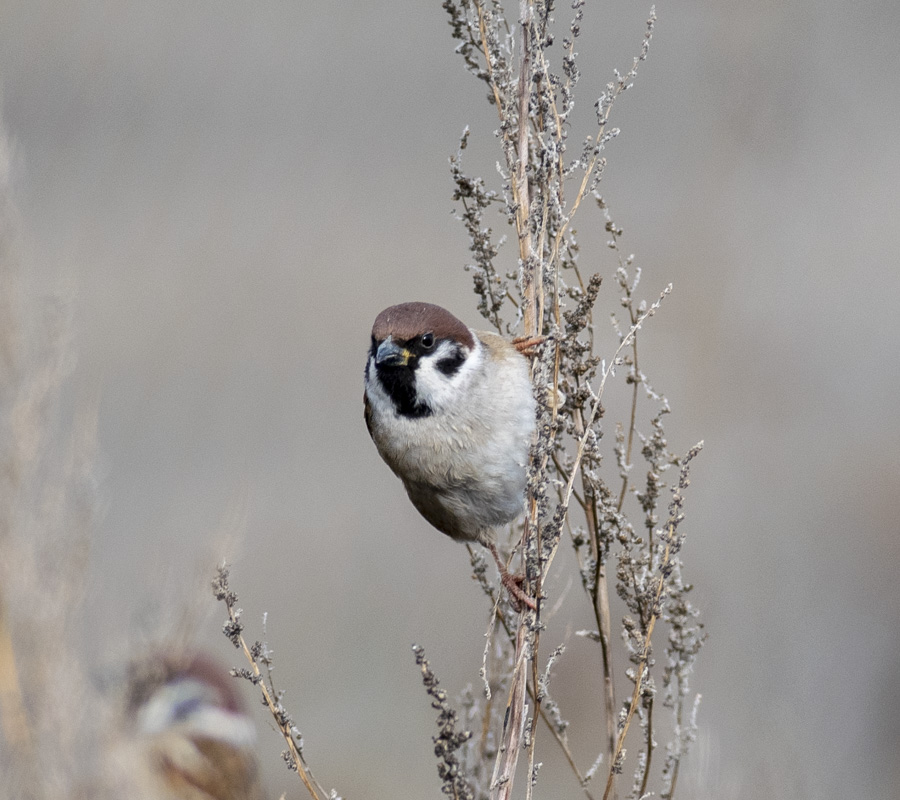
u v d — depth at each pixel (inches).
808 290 627.8
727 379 570.9
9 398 199.8
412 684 465.4
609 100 245.6
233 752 212.2
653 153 738.8
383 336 284.7
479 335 293.3
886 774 372.5
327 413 653.3
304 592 508.7
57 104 844.6
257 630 481.4
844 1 724.0
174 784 200.4
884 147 697.6
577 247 261.9
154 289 703.7
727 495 495.8
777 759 332.2
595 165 251.4
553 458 257.4
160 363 665.0
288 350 685.9
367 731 446.0
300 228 748.0
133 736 195.0
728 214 625.9
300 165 815.7
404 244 749.9
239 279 714.8
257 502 574.2
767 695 353.1
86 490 200.4
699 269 600.4
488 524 293.0
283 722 210.2
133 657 199.3
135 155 816.3
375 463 625.3
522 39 248.2
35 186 778.2
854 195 673.0
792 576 420.5
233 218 770.8
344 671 467.8
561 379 256.7
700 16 684.7
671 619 251.9
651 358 574.2
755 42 645.9
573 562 450.0
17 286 208.5
